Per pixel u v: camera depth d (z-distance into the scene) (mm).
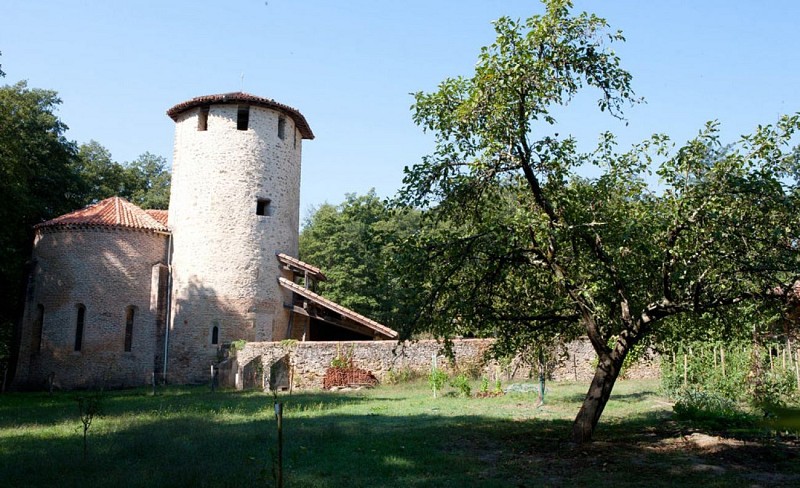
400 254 10477
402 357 24391
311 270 29359
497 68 10148
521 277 12055
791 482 7859
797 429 4602
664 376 18000
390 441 10859
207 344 27641
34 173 30453
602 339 11125
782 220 9664
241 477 7922
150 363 27547
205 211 28734
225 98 29219
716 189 9805
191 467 8484
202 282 28125
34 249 28750
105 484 7680
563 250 11328
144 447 10180
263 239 29281
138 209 30703
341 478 8109
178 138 30344
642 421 13320
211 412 15625
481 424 13133
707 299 10219
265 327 28641
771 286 10078
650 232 9789
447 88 10984
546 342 13484
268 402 18172
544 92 10273
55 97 35188
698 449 10086
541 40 10172
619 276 10453
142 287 28047
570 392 19922
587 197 11180
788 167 9656
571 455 9711
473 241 10398
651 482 7926
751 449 9961
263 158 29844
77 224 27422
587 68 10438
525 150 10781
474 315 11453
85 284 27062
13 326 31078
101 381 26438
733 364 15227
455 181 11289
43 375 26609
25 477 8188
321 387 23578
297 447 10164
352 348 24188
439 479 8078
